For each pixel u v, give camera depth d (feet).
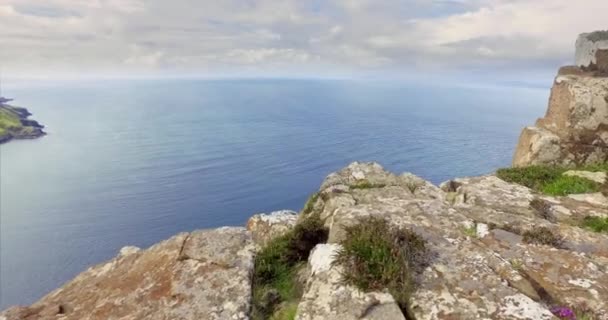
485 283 20.27
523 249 24.80
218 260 23.15
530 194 40.40
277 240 32.04
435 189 47.65
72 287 23.06
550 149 61.93
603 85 61.46
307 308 19.04
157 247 25.30
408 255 21.88
